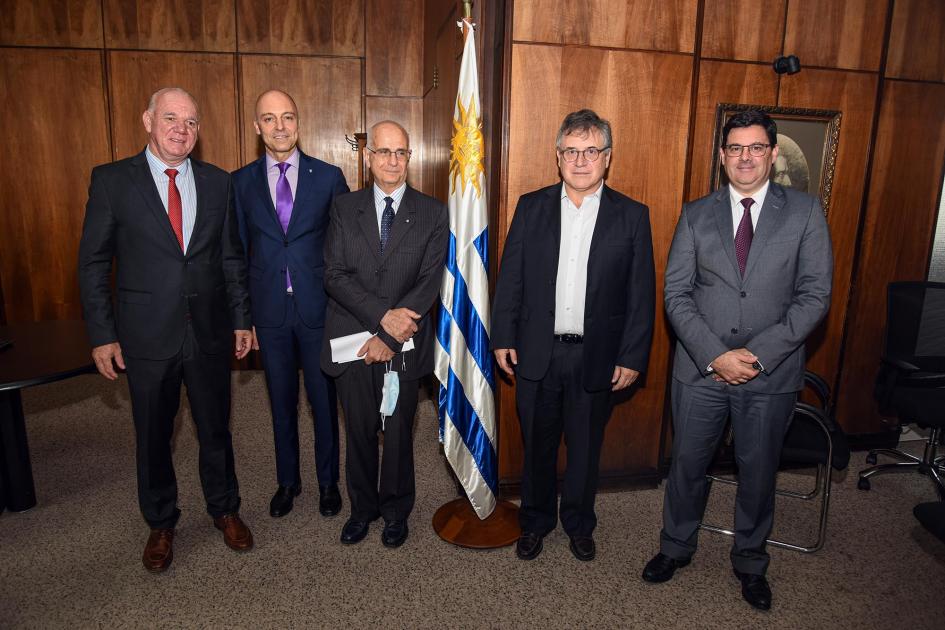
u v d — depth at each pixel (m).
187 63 4.71
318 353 2.63
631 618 2.13
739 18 2.97
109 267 2.18
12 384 2.19
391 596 2.22
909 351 3.05
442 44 3.97
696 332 2.13
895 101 3.29
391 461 2.47
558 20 2.67
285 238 2.56
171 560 2.39
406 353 2.35
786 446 2.48
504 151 2.70
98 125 4.73
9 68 4.63
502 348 2.36
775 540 2.65
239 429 3.80
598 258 2.23
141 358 2.17
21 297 4.91
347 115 4.94
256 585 2.27
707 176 3.07
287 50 4.80
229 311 2.40
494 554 2.50
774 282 2.09
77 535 2.60
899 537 2.69
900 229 3.46
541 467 2.45
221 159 4.82
